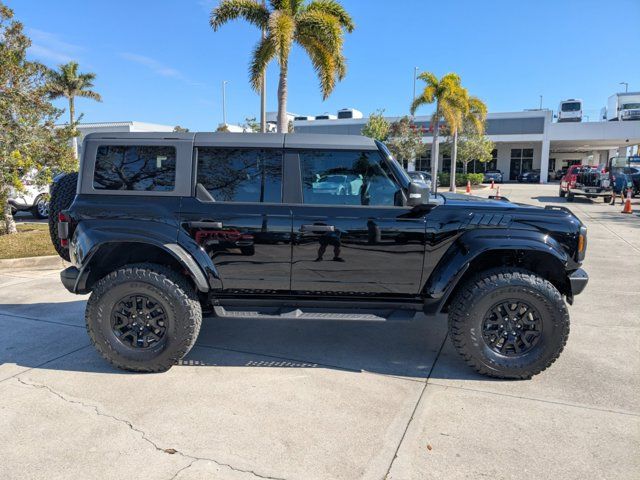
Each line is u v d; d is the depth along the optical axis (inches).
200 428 121.7
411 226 149.9
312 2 577.0
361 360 166.6
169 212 151.2
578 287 156.0
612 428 121.9
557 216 152.3
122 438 117.2
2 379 150.2
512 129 1740.9
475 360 149.0
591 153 2261.3
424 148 1366.9
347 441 116.2
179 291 149.8
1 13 368.2
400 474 103.9
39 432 119.8
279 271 152.9
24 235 397.4
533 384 147.3
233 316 154.2
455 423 124.4
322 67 572.1
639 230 507.5
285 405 133.7
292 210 151.4
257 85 585.0
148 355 151.4
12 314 215.8
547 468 106.0
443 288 147.5
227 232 150.3
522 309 149.4
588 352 172.4
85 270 152.4
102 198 153.7
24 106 373.7
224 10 556.4
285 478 102.5
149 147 154.2
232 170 153.7
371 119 1360.7
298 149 153.4
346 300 157.1
